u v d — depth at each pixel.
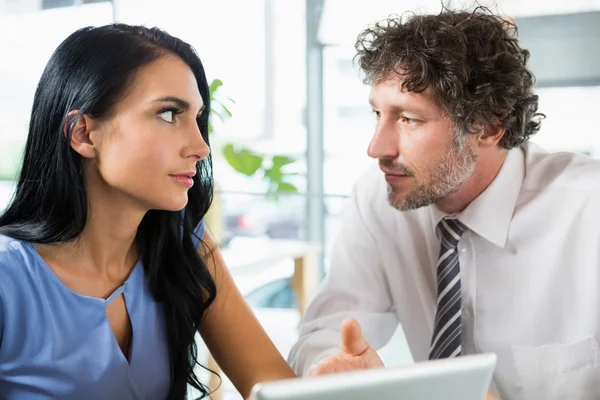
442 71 1.13
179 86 0.93
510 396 1.33
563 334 1.28
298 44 4.05
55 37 4.43
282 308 3.95
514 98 1.21
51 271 0.95
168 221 1.06
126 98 0.91
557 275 1.27
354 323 0.97
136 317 1.02
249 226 3.91
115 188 0.94
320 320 1.38
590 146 3.39
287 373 1.11
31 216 0.97
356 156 4.02
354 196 1.50
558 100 3.42
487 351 1.32
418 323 1.44
